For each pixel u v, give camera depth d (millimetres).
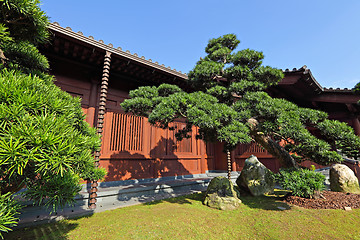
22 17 2025
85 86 6465
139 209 4168
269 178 5957
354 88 6449
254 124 4781
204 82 5402
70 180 1944
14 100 1437
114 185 6215
